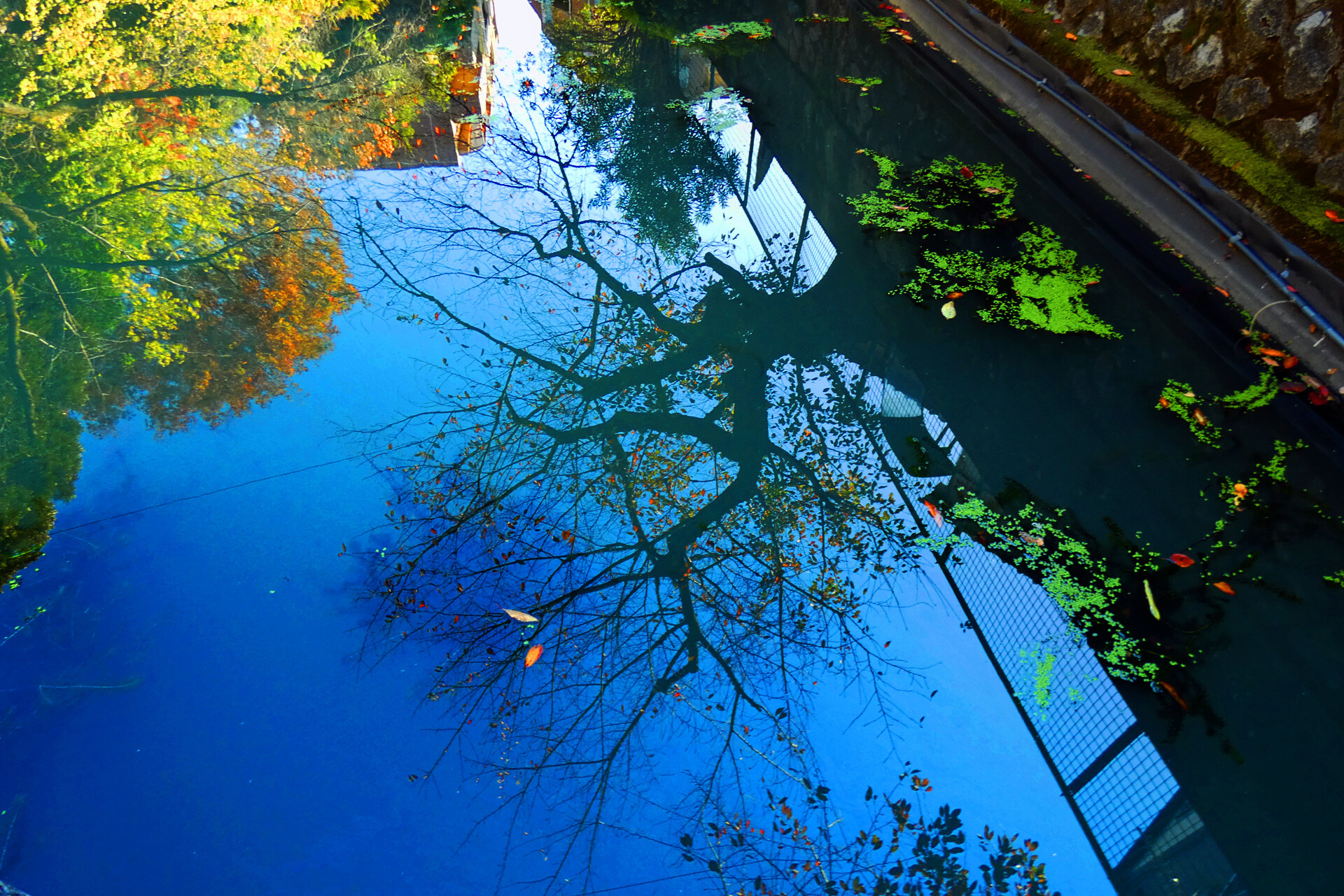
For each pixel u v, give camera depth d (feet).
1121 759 8.44
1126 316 12.98
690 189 18.02
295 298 14.62
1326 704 8.54
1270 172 12.81
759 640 10.25
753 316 14.92
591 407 13.21
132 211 16.26
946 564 10.47
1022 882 7.70
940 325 13.25
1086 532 10.30
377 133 19.29
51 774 8.15
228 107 19.70
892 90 20.07
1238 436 10.97
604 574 10.91
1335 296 11.08
